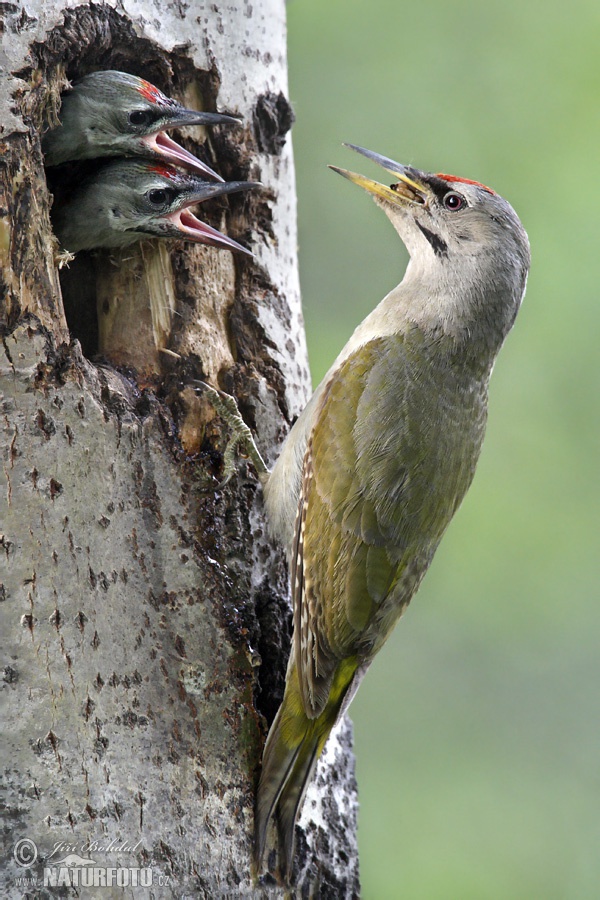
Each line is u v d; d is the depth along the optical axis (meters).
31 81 7.88
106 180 8.69
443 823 13.96
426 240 10.14
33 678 7.30
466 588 14.66
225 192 8.80
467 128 15.20
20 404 7.57
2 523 7.40
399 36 15.56
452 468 9.60
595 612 14.44
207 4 9.11
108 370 8.25
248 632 8.30
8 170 7.71
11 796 7.18
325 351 14.84
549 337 14.92
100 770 7.40
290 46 15.53
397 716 14.52
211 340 8.99
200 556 8.12
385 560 9.13
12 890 7.11
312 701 8.45
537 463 14.80
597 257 14.86
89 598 7.55
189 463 8.31
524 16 15.58
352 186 15.30
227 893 7.80
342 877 9.07
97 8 8.39
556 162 15.02
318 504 9.05
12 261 7.70
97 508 7.71
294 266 9.80
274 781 8.12
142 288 8.85
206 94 9.17
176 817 7.63
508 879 13.61
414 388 9.55
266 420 9.12
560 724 14.24
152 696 7.70
